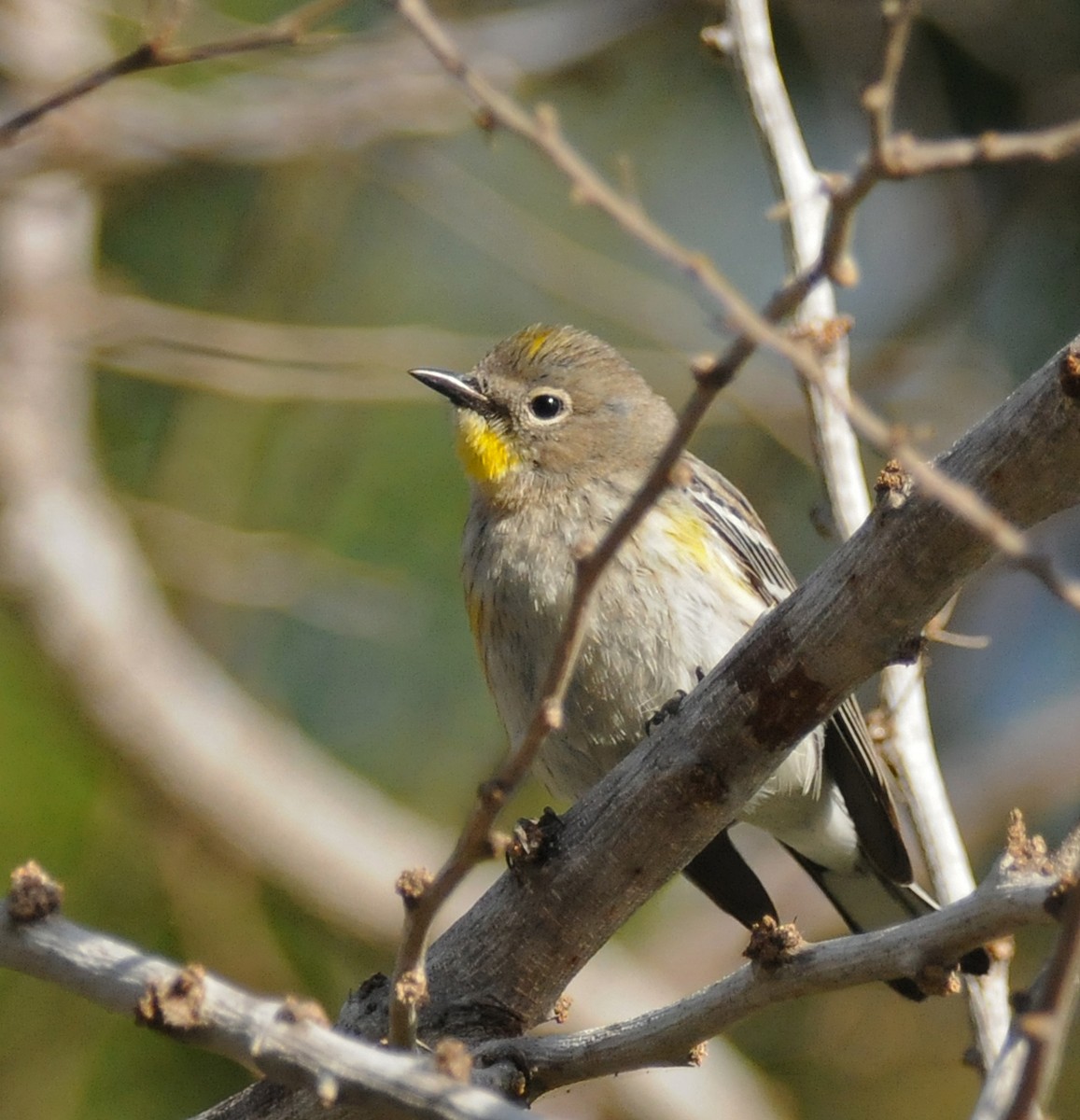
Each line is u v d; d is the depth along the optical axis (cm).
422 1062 441
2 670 1166
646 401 926
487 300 1307
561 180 1285
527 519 874
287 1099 565
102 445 1273
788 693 566
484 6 1298
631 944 1198
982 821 1212
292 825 1148
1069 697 1256
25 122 728
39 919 470
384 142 1167
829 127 1285
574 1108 1106
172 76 1223
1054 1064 416
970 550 527
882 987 1144
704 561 838
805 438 1178
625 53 1281
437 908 457
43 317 1162
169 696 1177
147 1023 450
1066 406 503
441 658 1180
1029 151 425
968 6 1248
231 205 1295
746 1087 1122
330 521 1191
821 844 876
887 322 1296
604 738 836
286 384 1132
